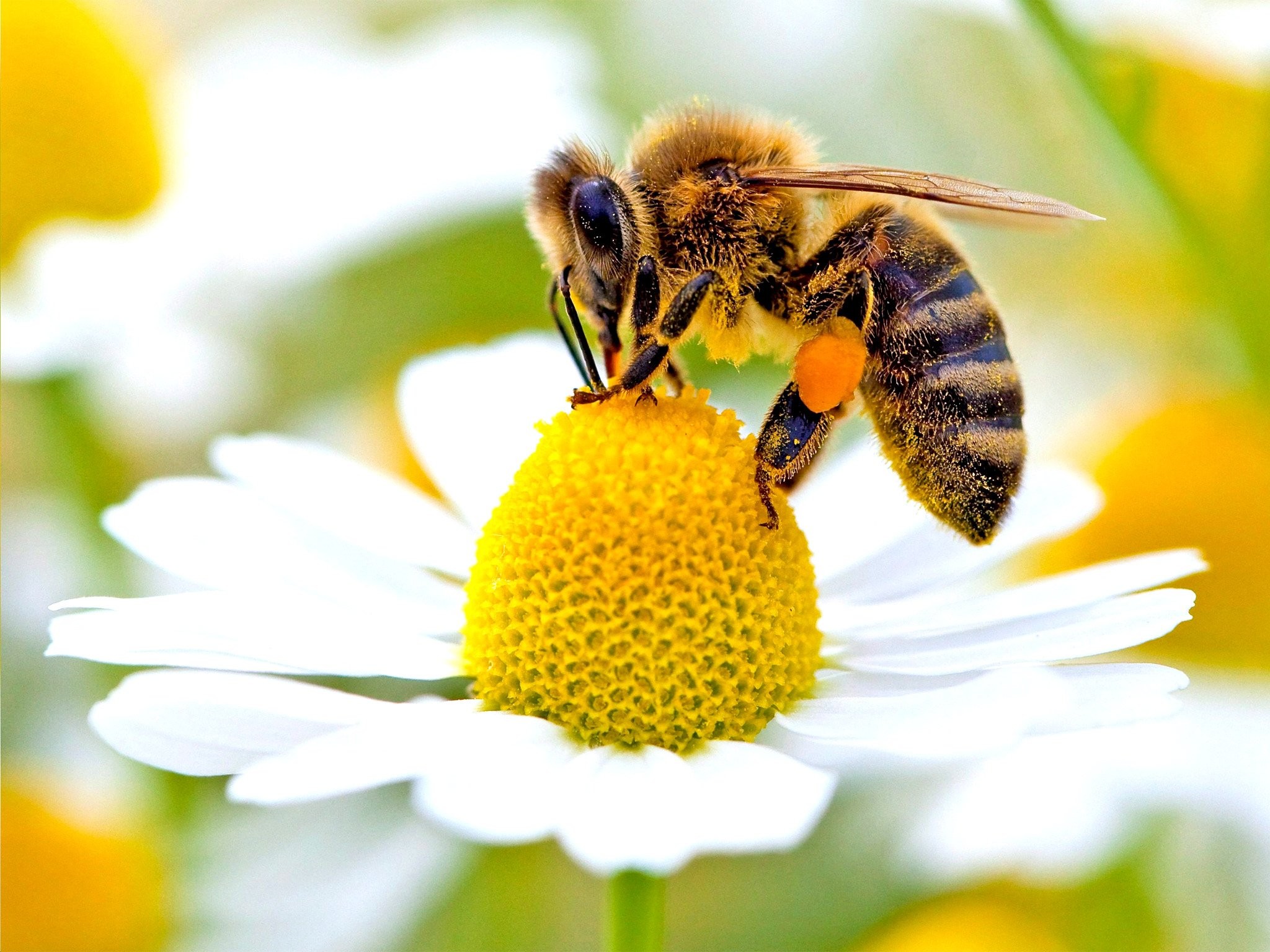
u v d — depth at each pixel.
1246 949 0.09
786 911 0.09
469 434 0.09
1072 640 0.08
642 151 0.08
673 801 0.07
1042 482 0.08
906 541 0.08
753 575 0.08
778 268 0.08
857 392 0.08
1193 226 0.09
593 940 0.09
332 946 0.09
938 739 0.07
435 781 0.07
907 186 0.08
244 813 0.09
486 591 0.08
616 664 0.08
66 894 0.09
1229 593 0.09
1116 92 0.08
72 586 0.09
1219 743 0.09
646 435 0.08
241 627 0.08
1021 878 0.09
